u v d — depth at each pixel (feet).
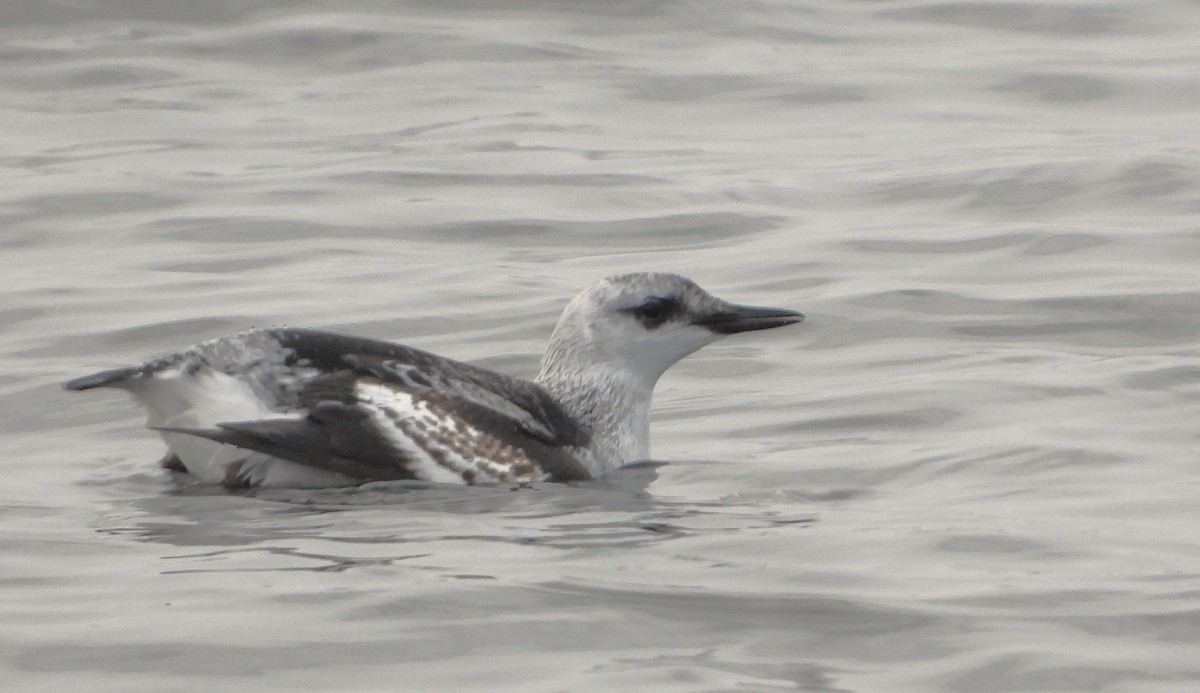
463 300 55.93
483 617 29.32
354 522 35.63
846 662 27.61
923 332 52.75
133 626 28.76
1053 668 27.27
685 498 38.47
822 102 82.58
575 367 42.65
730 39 92.22
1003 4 96.63
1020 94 83.51
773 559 32.83
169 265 60.18
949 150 74.23
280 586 30.78
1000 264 59.41
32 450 42.57
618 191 69.15
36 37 89.25
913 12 96.58
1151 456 40.24
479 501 37.81
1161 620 29.22
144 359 50.49
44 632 28.50
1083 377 47.06
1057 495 37.55
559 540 34.24
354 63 87.30
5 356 50.65
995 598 30.37
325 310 54.80
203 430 37.24
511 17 93.86
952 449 41.50
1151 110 80.48
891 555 33.09
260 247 62.44
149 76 84.89
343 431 38.40
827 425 44.52
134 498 37.76
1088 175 69.26
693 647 28.19
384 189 69.36
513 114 80.02
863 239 62.59
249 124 78.59
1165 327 52.60
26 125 78.18
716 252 62.03
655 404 47.29
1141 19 94.43
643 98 83.05
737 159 73.87
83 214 66.08
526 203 67.72
